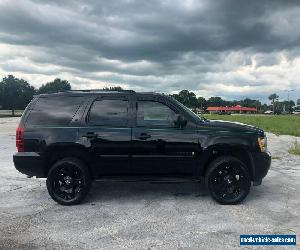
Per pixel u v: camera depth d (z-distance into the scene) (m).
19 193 7.49
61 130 6.63
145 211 6.19
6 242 4.93
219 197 6.49
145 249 4.63
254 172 6.63
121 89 7.00
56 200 6.58
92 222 5.68
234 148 6.57
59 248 4.71
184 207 6.39
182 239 4.95
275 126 31.86
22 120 6.76
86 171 6.58
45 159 6.61
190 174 6.65
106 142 6.58
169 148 6.55
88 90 6.99
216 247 4.67
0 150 13.62
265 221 5.64
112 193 7.35
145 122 6.66
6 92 100.75
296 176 8.97
